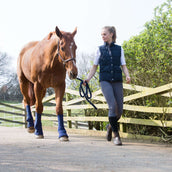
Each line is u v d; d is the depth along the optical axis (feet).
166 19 16.85
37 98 17.10
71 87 25.05
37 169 8.68
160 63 16.48
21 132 22.17
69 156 10.85
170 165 9.09
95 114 20.97
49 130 24.18
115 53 13.41
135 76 18.22
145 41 17.85
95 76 21.47
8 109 65.98
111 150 12.15
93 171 8.37
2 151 12.14
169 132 15.48
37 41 21.59
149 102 16.57
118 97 13.52
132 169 8.60
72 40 14.48
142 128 17.39
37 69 16.56
